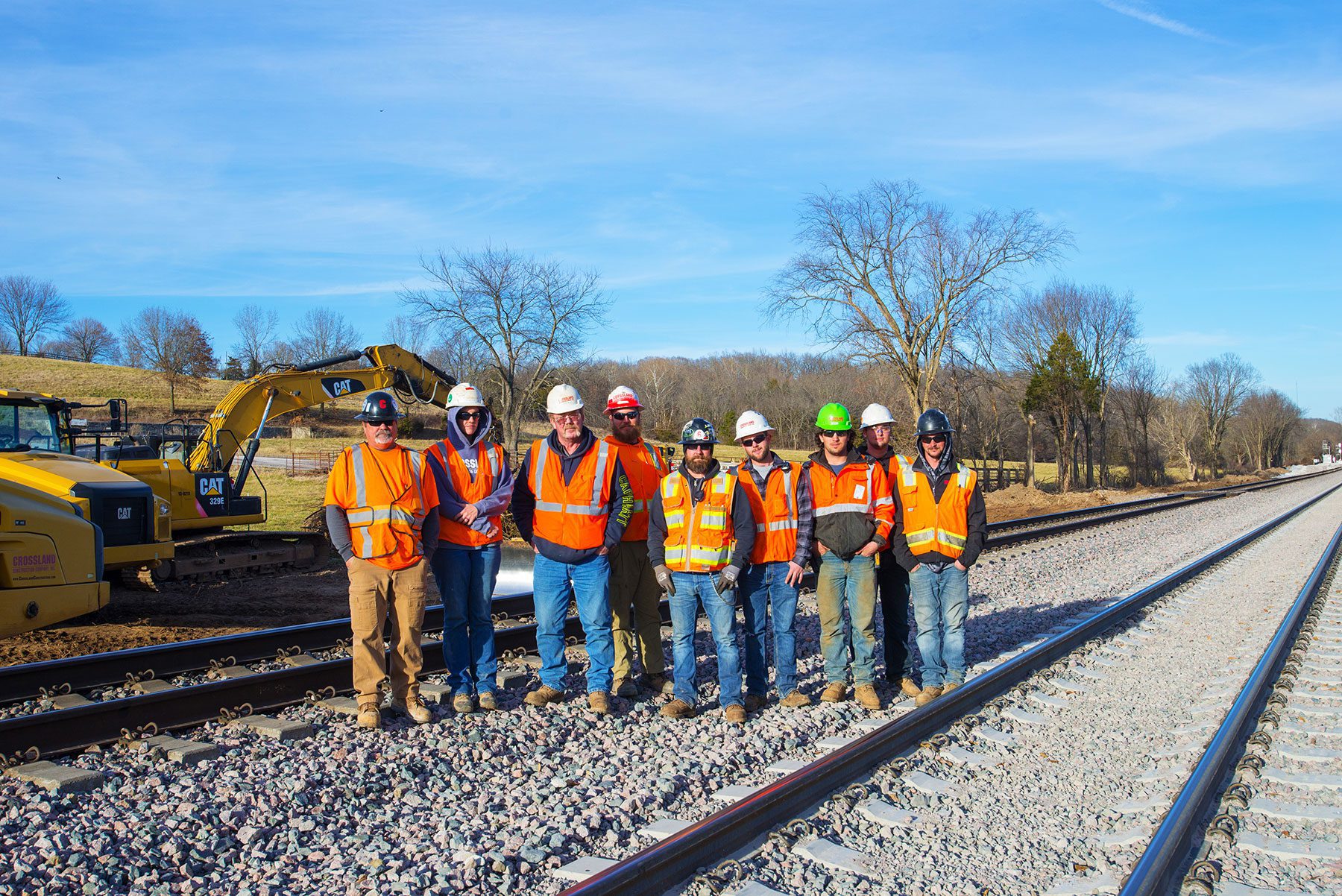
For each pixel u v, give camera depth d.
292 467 38.16
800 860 4.23
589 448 6.73
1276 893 3.95
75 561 8.27
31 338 109.94
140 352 89.75
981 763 5.60
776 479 6.84
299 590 13.56
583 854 4.38
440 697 7.03
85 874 4.07
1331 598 12.30
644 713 6.72
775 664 6.97
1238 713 6.07
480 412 6.88
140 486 11.95
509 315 39.84
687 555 6.55
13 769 5.24
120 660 7.45
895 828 4.65
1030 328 51.28
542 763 5.59
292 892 4.00
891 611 7.65
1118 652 8.74
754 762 5.68
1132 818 4.82
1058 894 3.98
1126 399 58.88
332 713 6.64
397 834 4.59
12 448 11.94
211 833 4.51
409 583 6.39
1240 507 34.78
